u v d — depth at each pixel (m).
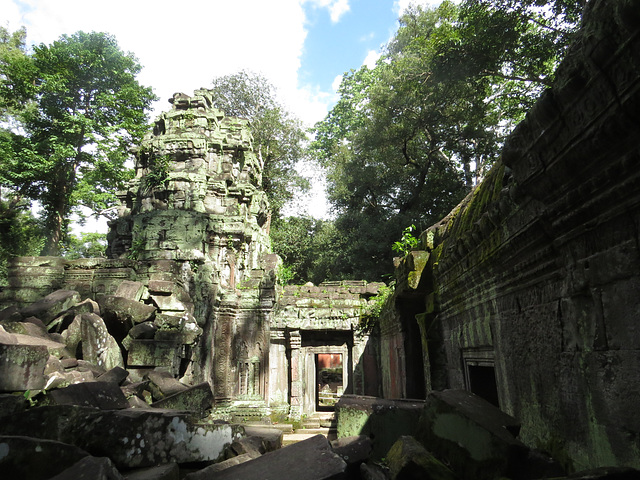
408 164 27.09
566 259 3.20
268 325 16.80
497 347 4.81
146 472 3.48
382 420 4.95
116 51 23.78
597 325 2.82
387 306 11.44
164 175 18.72
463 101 21.44
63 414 3.75
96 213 24.31
